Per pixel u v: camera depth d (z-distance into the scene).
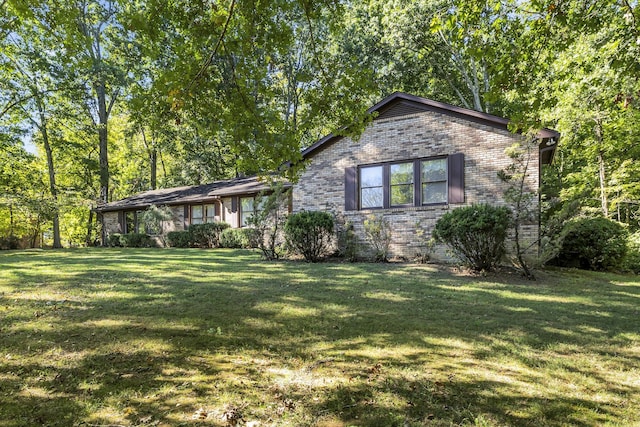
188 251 15.38
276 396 2.84
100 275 8.10
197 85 4.13
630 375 3.26
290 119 25.44
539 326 4.64
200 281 7.41
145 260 11.42
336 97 4.87
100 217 25.81
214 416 2.54
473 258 8.67
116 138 31.67
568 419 2.54
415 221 11.16
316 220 11.02
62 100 21.12
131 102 4.23
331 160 12.77
